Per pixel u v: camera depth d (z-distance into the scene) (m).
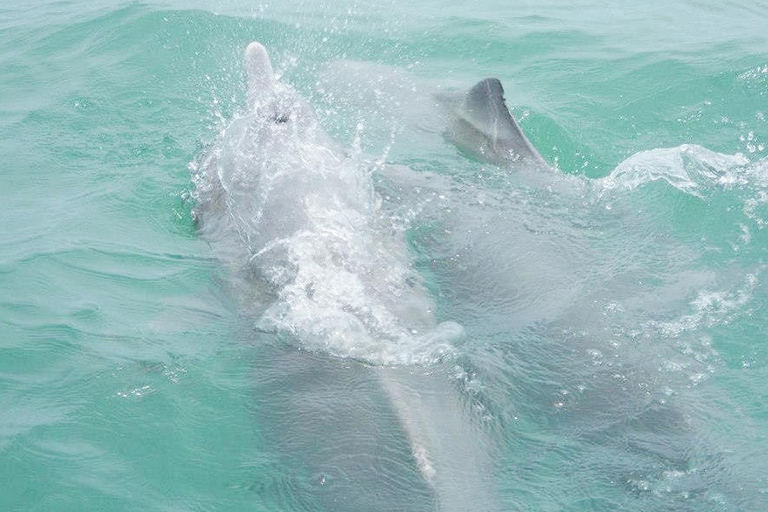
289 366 8.00
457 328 8.50
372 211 10.20
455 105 12.96
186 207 10.94
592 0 19.02
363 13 17.58
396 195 10.75
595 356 8.15
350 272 9.05
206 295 9.20
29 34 16.62
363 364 7.95
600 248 9.97
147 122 13.27
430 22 17.25
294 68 15.06
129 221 10.71
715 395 7.66
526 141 11.84
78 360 8.20
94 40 16.12
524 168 11.55
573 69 15.28
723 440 7.17
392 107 13.33
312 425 7.30
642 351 8.21
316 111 13.40
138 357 8.23
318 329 8.37
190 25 16.42
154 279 9.52
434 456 6.93
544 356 8.16
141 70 14.96
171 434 7.35
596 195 11.11
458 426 7.27
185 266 9.75
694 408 7.51
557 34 16.75
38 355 8.27
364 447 7.02
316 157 10.56
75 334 8.58
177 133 12.91
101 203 11.07
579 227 10.39
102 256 9.95
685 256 9.80
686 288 9.19
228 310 8.91
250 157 10.60
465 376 7.83
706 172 11.63
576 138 13.13
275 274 9.12
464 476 6.81
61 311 8.95
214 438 7.30
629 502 6.62
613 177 11.56
